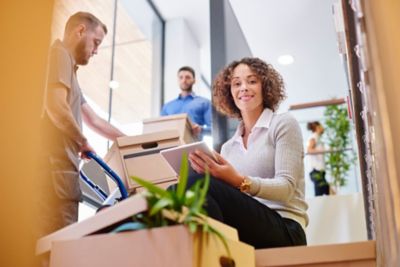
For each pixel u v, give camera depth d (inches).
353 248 49.6
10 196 42.6
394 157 23.9
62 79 75.2
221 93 87.7
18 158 43.8
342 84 217.2
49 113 72.9
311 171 154.4
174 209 35.4
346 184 155.5
